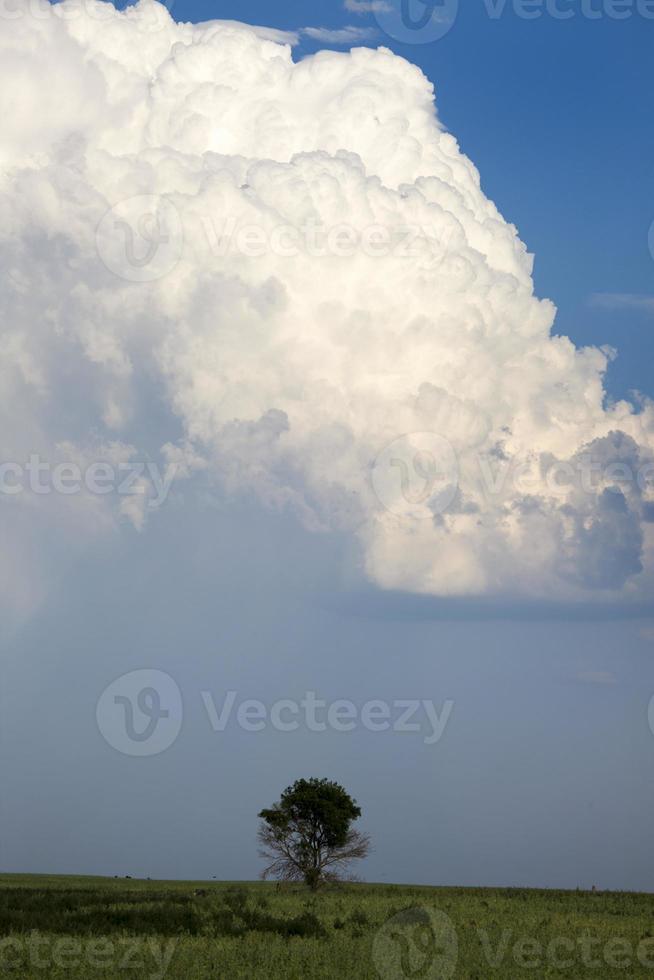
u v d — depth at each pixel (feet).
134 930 152.35
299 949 135.33
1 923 155.74
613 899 229.66
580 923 171.12
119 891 257.96
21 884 342.85
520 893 254.47
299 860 271.49
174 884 408.46
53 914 168.96
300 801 270.87
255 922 161.89
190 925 158.51
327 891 265.13
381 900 217.97
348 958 131.34
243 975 119.03
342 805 274.98
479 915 180.14
